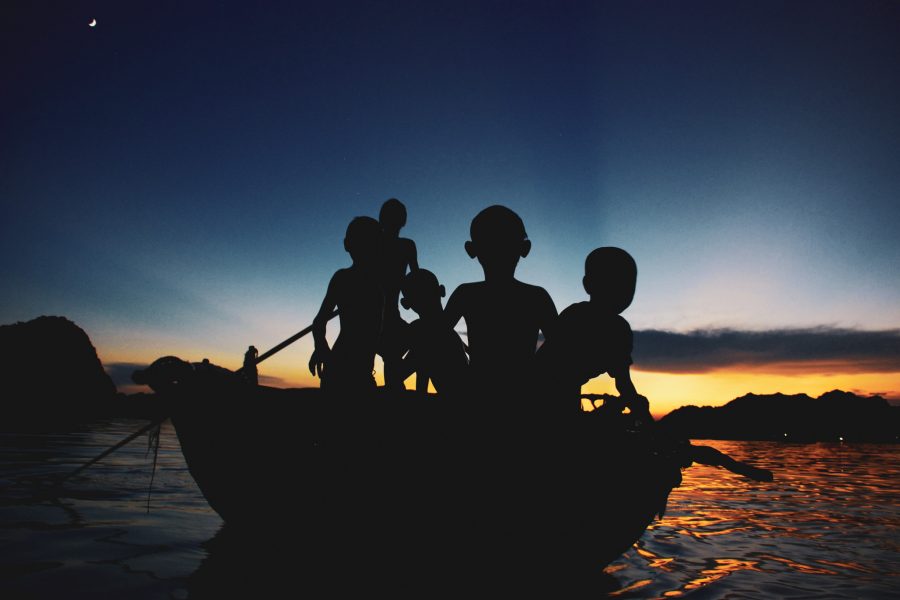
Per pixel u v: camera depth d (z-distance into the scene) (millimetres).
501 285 2418
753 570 2646
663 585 2379
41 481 4602
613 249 2412
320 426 2436
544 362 2344
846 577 2543
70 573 2225
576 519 2254
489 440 2203
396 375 2979
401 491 2256
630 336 2459
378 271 3148
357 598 2088
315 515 2404
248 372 3449
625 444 2324
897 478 7863
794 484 6828
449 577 2293
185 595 2012
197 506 3824
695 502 5043
